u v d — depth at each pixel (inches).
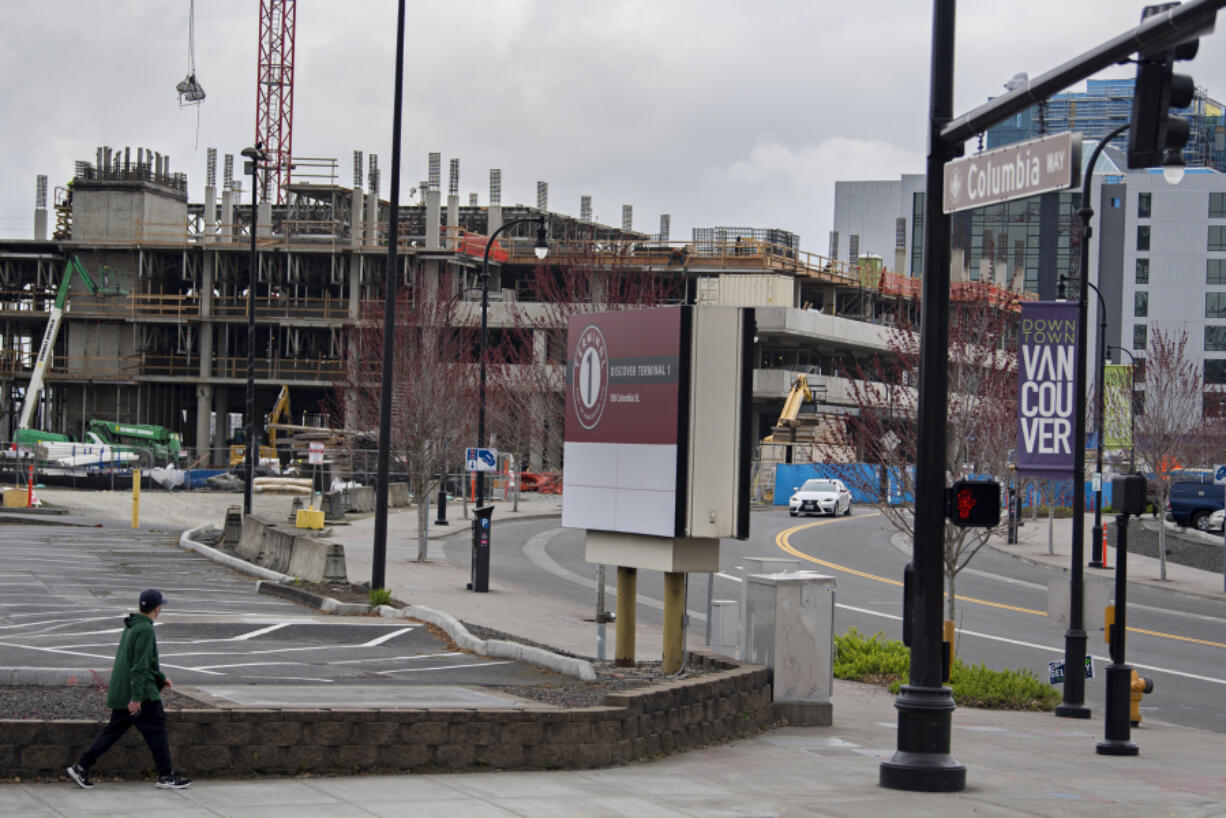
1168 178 444.5
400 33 1177.4
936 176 573.9
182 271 4539.9
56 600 1055.0
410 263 4345.5
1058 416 873.5
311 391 4955.7
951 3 572.4
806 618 741.9
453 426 2362.2
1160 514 1765.5
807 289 4906.5
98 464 3400.6
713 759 622.8
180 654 801.6
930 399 575.5
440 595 1231.5
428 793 505.0
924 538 572.1
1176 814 510.3
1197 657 1149.7
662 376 724.7
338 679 722.2
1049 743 721.0
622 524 749.9
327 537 1914.4
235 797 478.9
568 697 650.8
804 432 3631.9
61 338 4847.4
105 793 474.9
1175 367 2913.4
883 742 689.6
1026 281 6151.6
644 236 4980.3
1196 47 433.4
